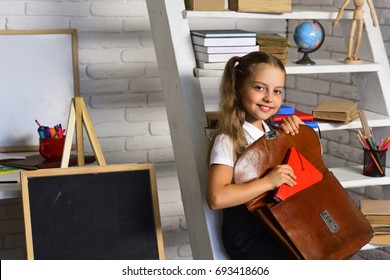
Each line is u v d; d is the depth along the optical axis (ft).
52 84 10.96
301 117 9.05
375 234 8.91
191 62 8.39
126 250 8.18
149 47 11.69
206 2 8.48
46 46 10.93
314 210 7.54
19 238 11.33
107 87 11.53
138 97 11.73
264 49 8.80
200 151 8.11
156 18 8.84
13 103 10.78
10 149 10.71
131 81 11.66
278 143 7.74
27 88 10.85
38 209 7.97
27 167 9.64
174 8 8.49
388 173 9.57
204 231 8.05
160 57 8.87
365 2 9.75
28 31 10.84
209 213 7.99
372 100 9.94
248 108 7.72
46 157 10.03
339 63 9.50
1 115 10.73
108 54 11.46
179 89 8.35
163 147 12.00
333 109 9.26
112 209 8.23
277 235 7.42
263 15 8.73
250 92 7.65
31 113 10.86
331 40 11.40
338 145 11.31
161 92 11.85
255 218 7.64
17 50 10.81
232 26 12.26
